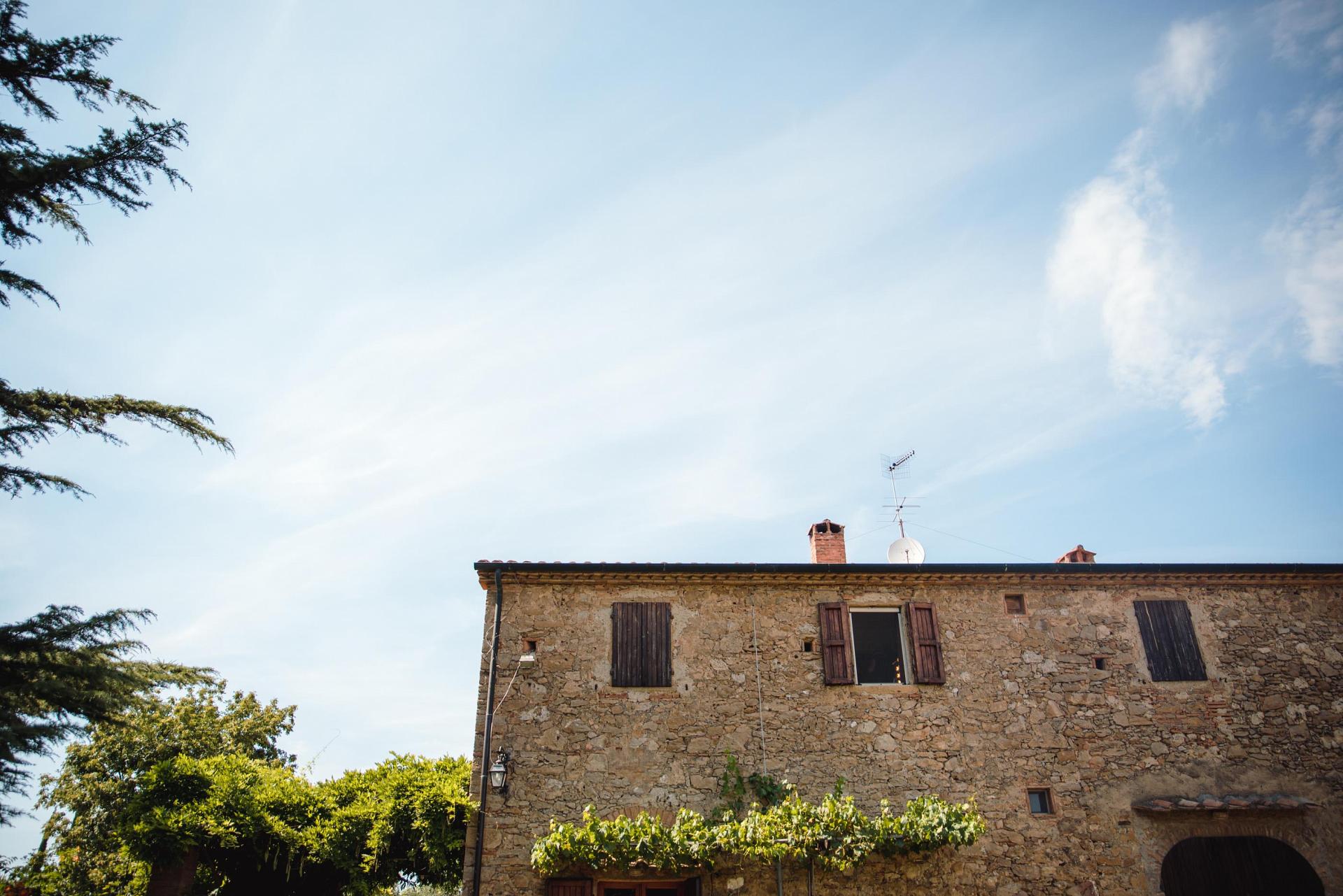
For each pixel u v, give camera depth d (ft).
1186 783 39.91
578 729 38.86
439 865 37.81
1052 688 41.27
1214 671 42.09
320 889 41.70
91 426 30.19
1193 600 43.52
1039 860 38.06
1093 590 43.45
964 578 42.96
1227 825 39.17
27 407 28.45
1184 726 40.93
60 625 28.84
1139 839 38.70
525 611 41.01
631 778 38.14
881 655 43.60
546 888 35.94
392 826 39.40
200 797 39.24
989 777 39.34
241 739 71.05
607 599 41.52
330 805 42.42
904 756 39.40
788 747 39.17
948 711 40.42
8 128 27.48
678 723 39.27
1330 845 39.17
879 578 42.60
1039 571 42.78
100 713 28.43
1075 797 39.29
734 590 42.19
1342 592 44.16
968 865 37.68
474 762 37.93
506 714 38.93
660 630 41.04
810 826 35.42
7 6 26.27
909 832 35.88
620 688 39.75
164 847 36.94
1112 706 41.09
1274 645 42.78
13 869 44.93
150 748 63.41
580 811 37.40
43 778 61.46
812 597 42.39
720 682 40.19
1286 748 40.83
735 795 37.96
